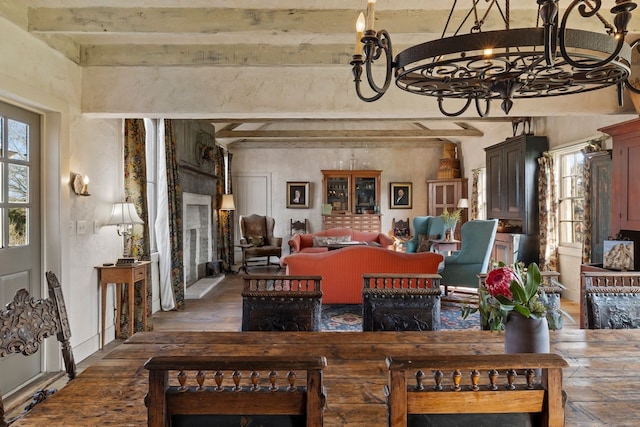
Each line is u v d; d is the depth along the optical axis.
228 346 1.83
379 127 8.98
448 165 9.16
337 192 9.43
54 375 3.13
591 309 2.22
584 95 3.73
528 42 1.13
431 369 0.91
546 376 0.92
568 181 5.66
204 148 7.11
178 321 4.62
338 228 8.77
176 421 0.93
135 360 1.66
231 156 9.13
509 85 1.50
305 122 8.70
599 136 4.78
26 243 3.00
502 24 2.77
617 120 4.45
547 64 1.13
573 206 5.55
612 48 1.21
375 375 1.51
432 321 2.18
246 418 0.93
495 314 1.49
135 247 4.33
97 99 3.58
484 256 4.96
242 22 2.80
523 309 1.39
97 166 3.81
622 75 1.40
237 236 9.48
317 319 2.17
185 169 6.09
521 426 0.92
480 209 8.23
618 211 3.59
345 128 8.96
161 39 3.38
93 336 3.72
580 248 5.27
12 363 2.85
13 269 2.86
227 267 8.20
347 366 1.60
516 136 6.40
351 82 3.67
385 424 1.16
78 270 3.48
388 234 9.48
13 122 2.89
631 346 1.83
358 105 3.68
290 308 2.18
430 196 9.30
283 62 3.48
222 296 5.93
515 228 6.25
